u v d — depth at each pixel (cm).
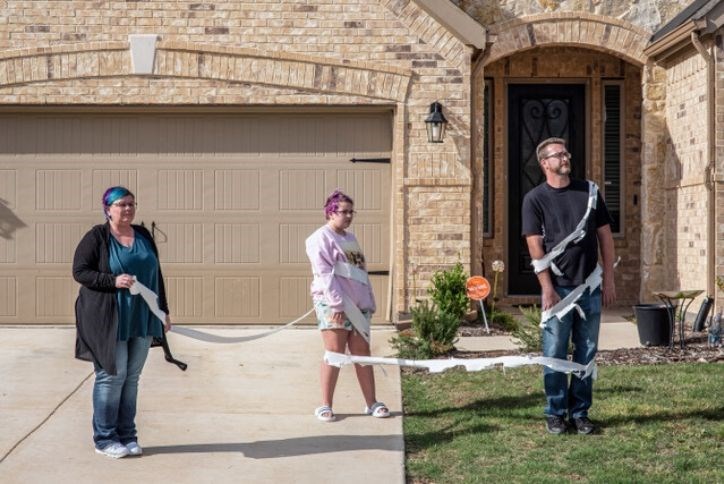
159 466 646
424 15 1169
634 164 1408
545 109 1421
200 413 779
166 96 1167
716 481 597
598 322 707
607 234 709
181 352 1009
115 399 659
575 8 1290
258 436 716
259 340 1083
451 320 966
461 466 638
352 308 757
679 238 1249
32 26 1163
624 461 637
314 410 789
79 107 1173
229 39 1169
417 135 1174
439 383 868
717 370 886
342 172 1189
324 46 1171
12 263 1184
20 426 738
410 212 1172
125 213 646
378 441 700
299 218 1188
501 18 1286
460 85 1170
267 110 1182
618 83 1407
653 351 983
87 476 625
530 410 763
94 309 636
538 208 695
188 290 1188
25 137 1183
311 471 635
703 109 1161
